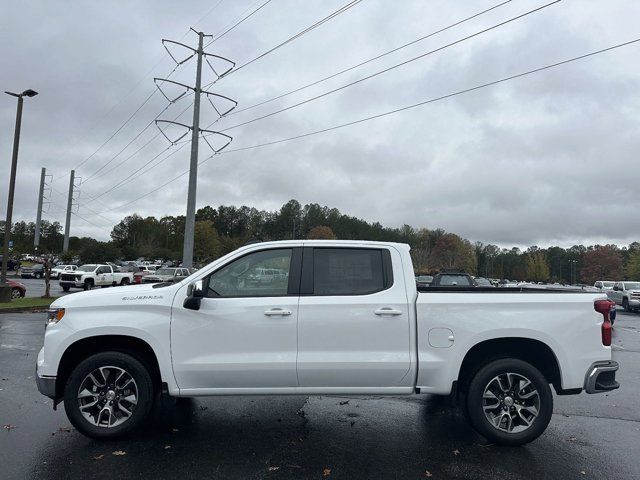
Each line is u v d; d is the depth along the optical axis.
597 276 108.75
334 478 4.11
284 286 4.99
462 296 4.95
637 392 7.39
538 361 5.20
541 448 4.88
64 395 4.79
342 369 4.81
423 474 4.21
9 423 5.36
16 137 22.08
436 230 97.56
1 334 11.88
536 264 120.94
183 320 4.83
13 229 97.50
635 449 4.89
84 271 32.97
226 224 122.19
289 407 6.18
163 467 4.26
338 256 5.10
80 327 4.78
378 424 5.55
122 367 4.81
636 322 22.05
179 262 92.31
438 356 4.86
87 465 4.27
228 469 4.25
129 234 117.00
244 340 4.82
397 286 4.98
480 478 4.15
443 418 5.79
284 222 105.62
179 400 6.42
